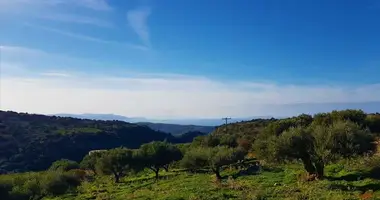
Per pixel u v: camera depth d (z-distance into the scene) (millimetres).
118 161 71125
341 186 32469
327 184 33344
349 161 41812
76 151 160375
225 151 53688
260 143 43188
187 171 68625
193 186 43781
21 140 164250
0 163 134250
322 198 28453
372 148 41938
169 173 72562
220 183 42594
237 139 90562
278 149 39469
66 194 56875
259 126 119812
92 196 50188
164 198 35750
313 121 69625
